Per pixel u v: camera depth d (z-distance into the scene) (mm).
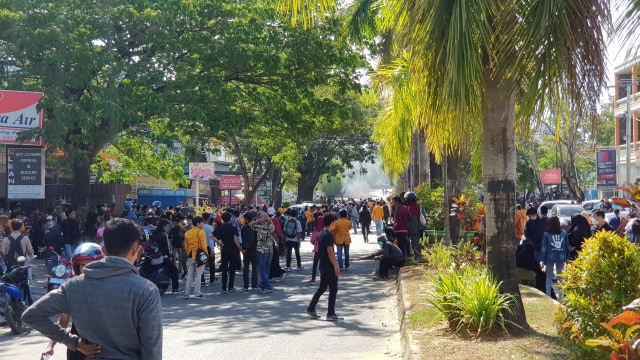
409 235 17250
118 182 32094
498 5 6520
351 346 8195
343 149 61969
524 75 6633
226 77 22641
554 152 53906
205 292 14633
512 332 7098
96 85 20609
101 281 3225
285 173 46219
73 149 19297
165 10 20719
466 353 6293
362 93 23297
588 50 6035
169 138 22281
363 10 16219
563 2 5949
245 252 14234
